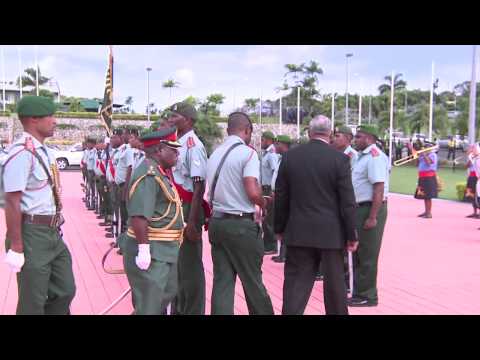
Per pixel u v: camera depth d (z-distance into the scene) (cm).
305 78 5141
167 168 404
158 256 391
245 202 440
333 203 444
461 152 4038
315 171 443
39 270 388
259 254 448
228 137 461
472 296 614
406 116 4662
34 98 393
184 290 475
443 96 5631
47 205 393
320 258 459
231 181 437
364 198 572
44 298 396
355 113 5903
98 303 570
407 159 2658
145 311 385
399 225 1177
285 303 457
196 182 458
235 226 436
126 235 404
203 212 475
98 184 1213
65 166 2950
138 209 375
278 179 466
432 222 1221
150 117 4769
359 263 577
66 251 419
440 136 4316
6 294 596
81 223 1161
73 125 4472
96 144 1233
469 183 1363
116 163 870
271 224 863
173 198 397
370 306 571
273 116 5650
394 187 2183
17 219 372
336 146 639
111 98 982
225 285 447
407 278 704
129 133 846
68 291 415
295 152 459
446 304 581
